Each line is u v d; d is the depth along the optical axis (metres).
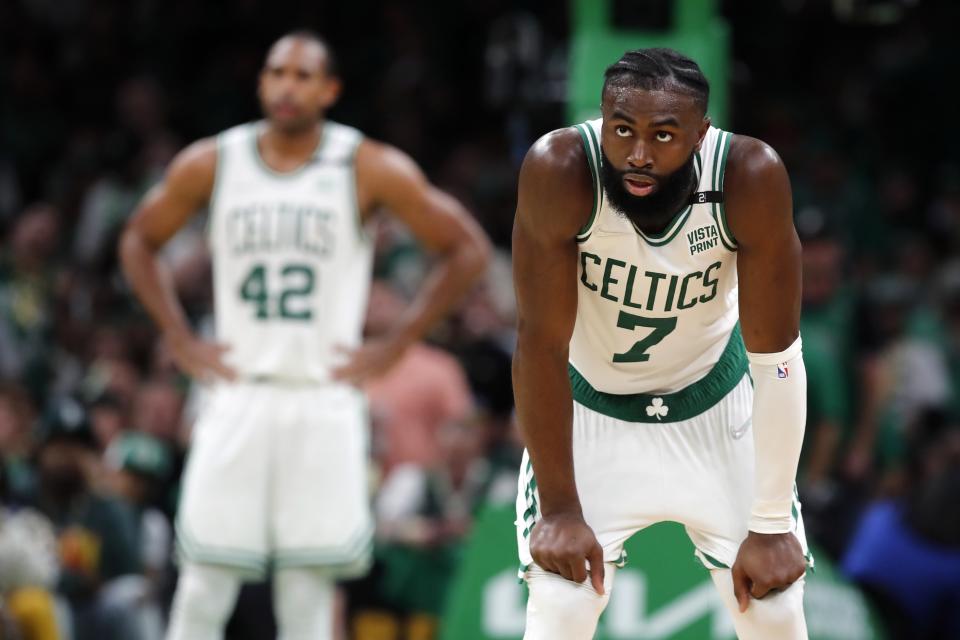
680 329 9.81
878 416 23.95
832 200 31.72
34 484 19.02
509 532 15.96
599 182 9.16
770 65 36.06
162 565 18.97
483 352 21.97
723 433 10.16
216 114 34.88
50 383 25.94
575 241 9.41
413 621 18.62
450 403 21.14
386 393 20.94
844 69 36.00
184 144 34.59
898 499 18.36
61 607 16.89
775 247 9.23
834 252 21.03
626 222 9.24
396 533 18.75
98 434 19.69
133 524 18.02
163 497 20.05
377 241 26.48
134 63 36.31
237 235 15.12
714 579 10.19
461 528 18.83
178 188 15.42
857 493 19.41
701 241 9.37
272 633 17.98
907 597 15.27
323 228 15.08
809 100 35.56
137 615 17.25
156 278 15.60
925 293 28.17
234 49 36.50
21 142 34.44
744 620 9.84
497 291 26.41
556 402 9.59
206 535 14.80
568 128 9.33
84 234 29.64
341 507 15.02
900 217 33.06
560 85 18.50
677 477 10.02
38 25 36.72
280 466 14.98
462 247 15.59
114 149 33.06
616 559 9.95
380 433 19.48
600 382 10.16
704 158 9.26
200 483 14.91
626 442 10.09
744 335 9.54
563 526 9.61
